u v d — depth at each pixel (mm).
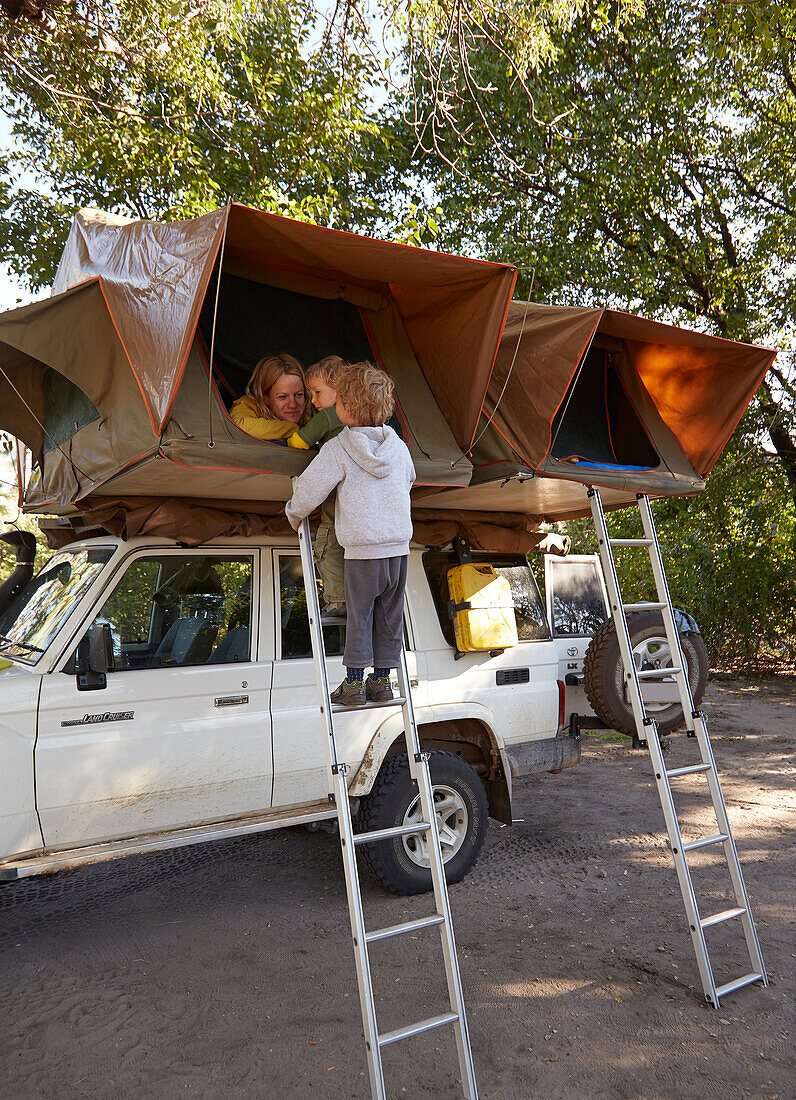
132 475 3662
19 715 3670
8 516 14406
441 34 9547
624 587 14273
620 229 13500
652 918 4289
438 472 4039
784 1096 2816
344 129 10359
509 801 5109
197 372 3566
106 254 4098
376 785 4590
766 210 13141
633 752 8445
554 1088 2885
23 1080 2967
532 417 4230
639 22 12320
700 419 5070
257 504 4500
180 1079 2963
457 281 3938
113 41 9398
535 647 5398
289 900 4684
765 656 14148
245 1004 3486
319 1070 3008
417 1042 3193
